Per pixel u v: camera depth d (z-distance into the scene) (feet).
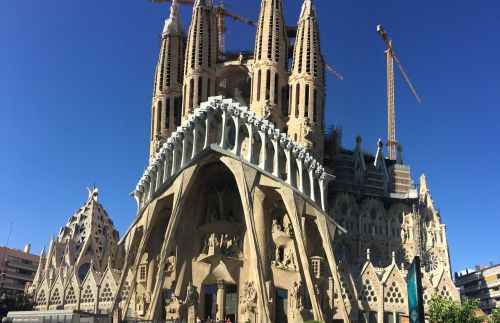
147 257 244.83
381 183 320.70
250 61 287.89
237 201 241.55
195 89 275.18
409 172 333.42
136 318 217.36
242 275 220.43
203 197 242.58
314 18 281.95
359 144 328.70
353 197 301.02
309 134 258.98
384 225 301.22
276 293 212.43
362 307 232.73
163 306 227.81
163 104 291.38
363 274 240.53
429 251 301.43
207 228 232.32
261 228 214.28
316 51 276.41
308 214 220.84
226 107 225.56
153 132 290.97
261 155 222.69
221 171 239.71
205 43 284.00
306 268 203.41
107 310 278.46
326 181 238.07
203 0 291.99
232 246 225.76
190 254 229.25
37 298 310.45
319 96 271.28
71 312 190.49
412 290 64.49
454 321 188.85
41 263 334.65
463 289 483.51
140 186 254.47
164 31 307.37
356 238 290.97
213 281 220.84
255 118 224.74
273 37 275.39
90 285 291.79
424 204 312.29
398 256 294.87
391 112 530.27
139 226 240.12
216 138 229.66
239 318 203.00
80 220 344.08
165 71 296.92
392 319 236.84
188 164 226.17
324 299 222.28
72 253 328.70
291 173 223.71
